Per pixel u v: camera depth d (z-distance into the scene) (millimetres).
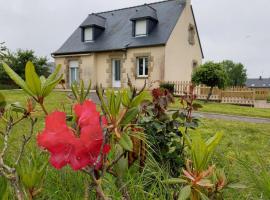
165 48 20562
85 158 708
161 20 22188
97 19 24750
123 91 897
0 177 886
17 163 990
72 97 1313
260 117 9344
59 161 704
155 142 2535
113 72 23156
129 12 25125
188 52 23344
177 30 21844
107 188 1541
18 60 25969
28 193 864
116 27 24391
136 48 21656
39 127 2732
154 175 2061
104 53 23250
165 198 1842
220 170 1206
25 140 1217
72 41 25844
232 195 1963
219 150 2949
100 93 840
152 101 2668
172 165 2590
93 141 706
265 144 4457
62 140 696
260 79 80125
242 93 17734
